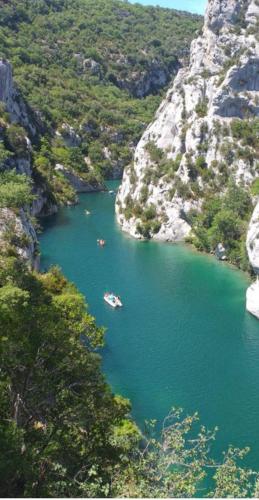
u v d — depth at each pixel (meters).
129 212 126.19
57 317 30.61
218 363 60.94
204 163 122.50
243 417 50.84
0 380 27.39
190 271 94.62
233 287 86.62
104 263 97.94
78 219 135.12
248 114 121.94
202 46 139.38
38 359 28.45
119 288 84.44
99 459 26.56
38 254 85.69
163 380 56.84
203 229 110.25
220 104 122.19
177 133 133.38
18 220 79.56
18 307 28.23
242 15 135.75
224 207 109.06
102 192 179.25
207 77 132.88
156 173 129.62
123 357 61.50
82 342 34.44
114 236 119.25
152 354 62.53
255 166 116.56
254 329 70.31
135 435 34.22
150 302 78.88
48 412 28.30
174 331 68.94
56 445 26.72
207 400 53.44
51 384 28.02
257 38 125.88
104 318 72.31
